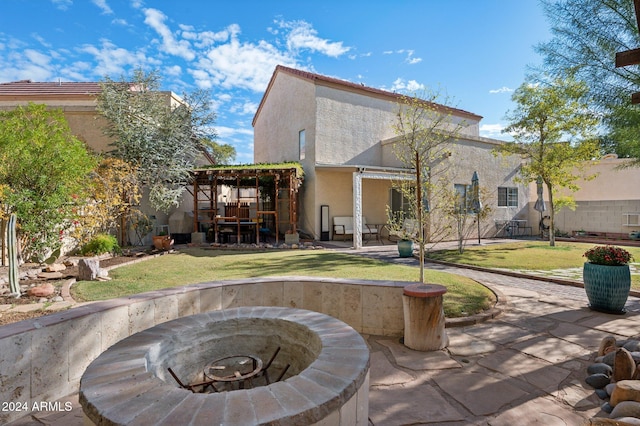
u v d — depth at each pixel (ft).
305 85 48.16
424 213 21.33
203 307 12.47
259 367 7.86
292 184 42.32
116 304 10.32
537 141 38.58
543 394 8.50
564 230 52.03
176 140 40.57
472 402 8.16
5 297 16.11
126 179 33.27
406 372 9.74
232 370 8.34
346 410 5.26
